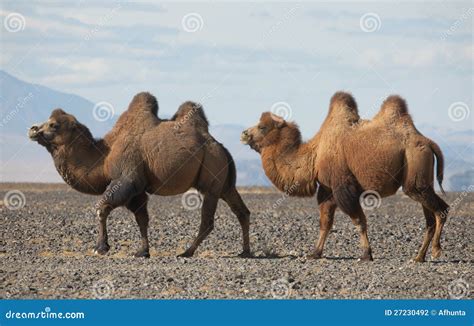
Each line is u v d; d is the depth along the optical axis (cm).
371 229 5869
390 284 3538
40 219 6562
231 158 4650
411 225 6291
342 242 5156
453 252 4738
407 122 4244
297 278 3653
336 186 4303
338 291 3422
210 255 4619
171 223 6356
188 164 4434
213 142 4566
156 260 4219
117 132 4462
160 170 4406
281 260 4247
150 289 3419
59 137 4409
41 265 3991
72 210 7844
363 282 3572
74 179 4462
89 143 4462
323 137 4394
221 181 4553
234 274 3706
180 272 3766
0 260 4197
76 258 4294
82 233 5488
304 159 4453
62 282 3522
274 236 5447
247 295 3341
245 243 4581
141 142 4406
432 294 3391
